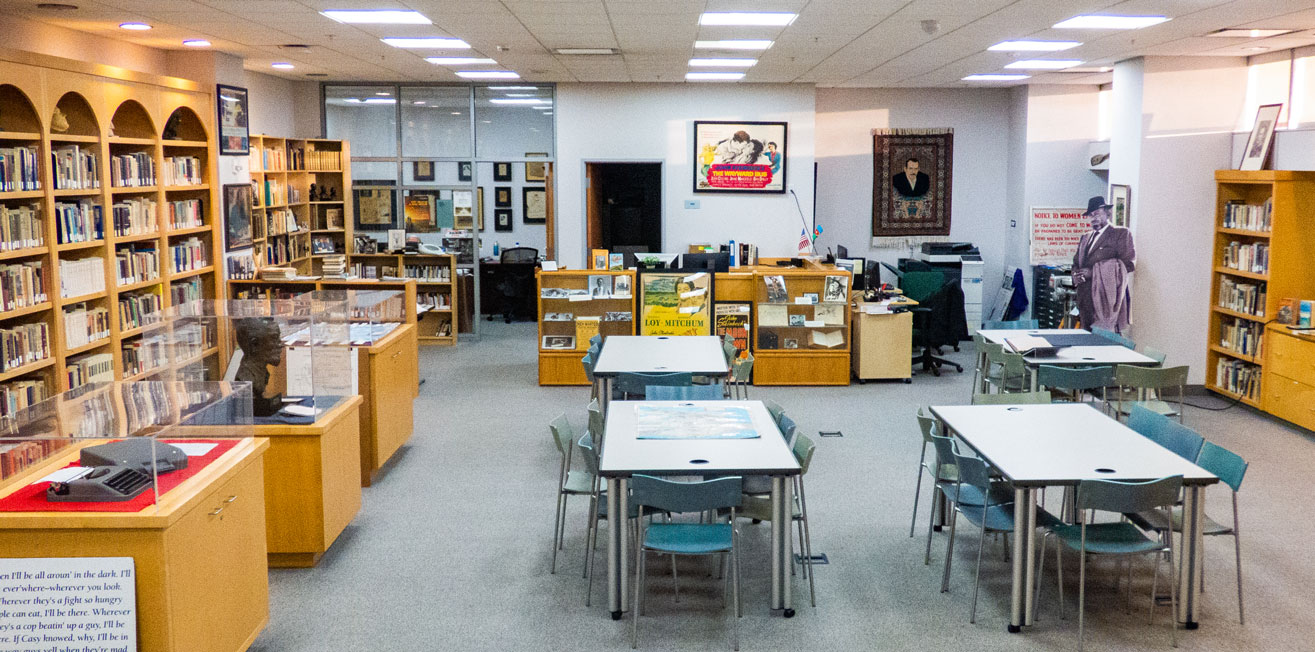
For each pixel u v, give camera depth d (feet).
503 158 45.32
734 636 15.03
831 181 46.78
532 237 50.67
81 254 24.84
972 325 45.06
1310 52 29.40
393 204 45.83
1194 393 33.42
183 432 14.42
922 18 25.02
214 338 18.20
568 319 34.47
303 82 44.21
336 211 43.91
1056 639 15.37
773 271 34.76
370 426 22.93
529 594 17.10
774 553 16.08
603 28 27.09
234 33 28.37
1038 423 18.47
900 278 41.04
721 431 17.60
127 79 26.07
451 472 24.27
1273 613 16.22
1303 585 17.35
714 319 34.63
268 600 15.72
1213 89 32.19
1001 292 46.39
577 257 44.80
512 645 15.19
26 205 22.30
